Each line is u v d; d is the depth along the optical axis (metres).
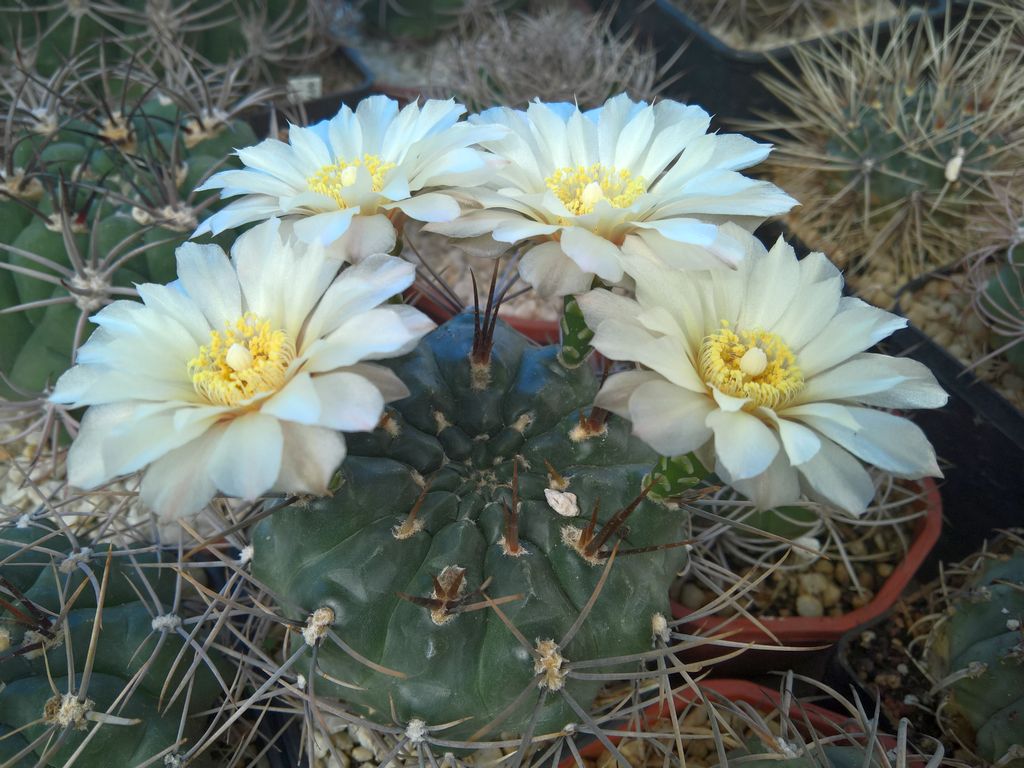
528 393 0.15
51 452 0.23
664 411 0.11
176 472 0.11
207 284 0.13
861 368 0.12
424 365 0.15
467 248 0.12
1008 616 0.18
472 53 0.33
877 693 0.16
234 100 0.30
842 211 0.30
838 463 0.11
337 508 0.13
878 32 0.33
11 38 0.30
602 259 0.12
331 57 0.40
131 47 0.31
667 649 0.13
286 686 0.15
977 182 0.27
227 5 0.33
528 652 0.13
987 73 0.28
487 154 0.13
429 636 0.13
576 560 0.13
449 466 0.14
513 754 0.14
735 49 0.34
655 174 0.14
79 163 0.22
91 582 0.16
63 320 0.20
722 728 0.17
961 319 0.26
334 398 0.10
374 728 0.14
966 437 0.23
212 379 0.12
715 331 0.13
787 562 0.21
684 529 0.18
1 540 0.16
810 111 0.32
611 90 0.32
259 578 0.14
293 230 0.13
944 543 0.24
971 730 0.18
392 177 0.13
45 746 0.14
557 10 0.37
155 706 0.16
